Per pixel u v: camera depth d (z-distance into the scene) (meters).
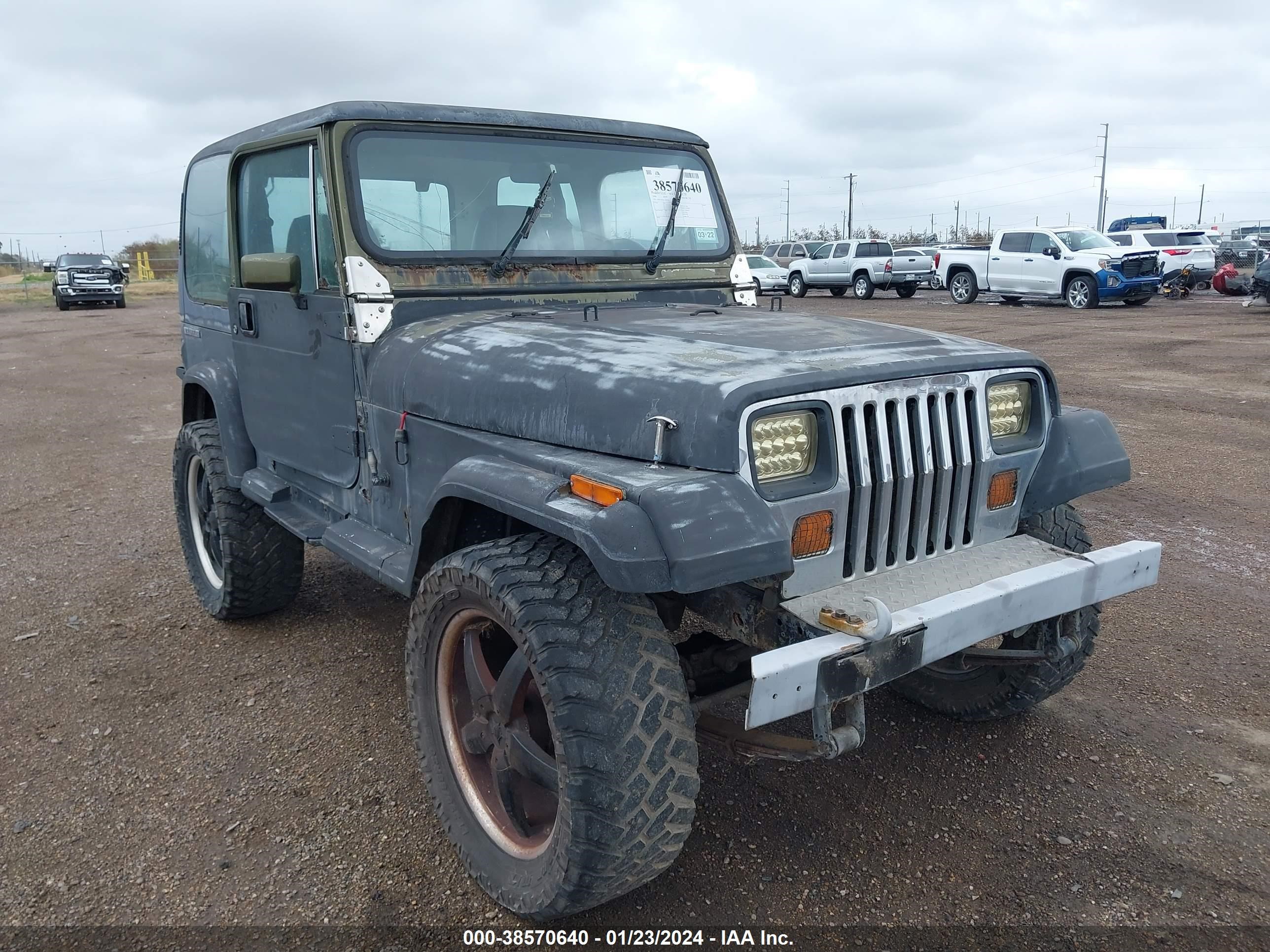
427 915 2.62
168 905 2.65
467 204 3.44
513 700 2.55
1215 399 9.86
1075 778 3.21
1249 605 4.59
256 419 4.07
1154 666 3.98
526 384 2.68
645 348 2.66
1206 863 2.77
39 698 3.83
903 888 2.69
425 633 2.71
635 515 2.11
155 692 3.88
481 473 2.52
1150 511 6.10
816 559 2.42
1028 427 2.91
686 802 2.25
